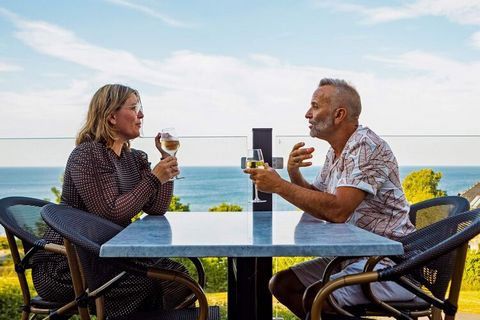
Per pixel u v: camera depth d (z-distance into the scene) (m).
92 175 2.32
